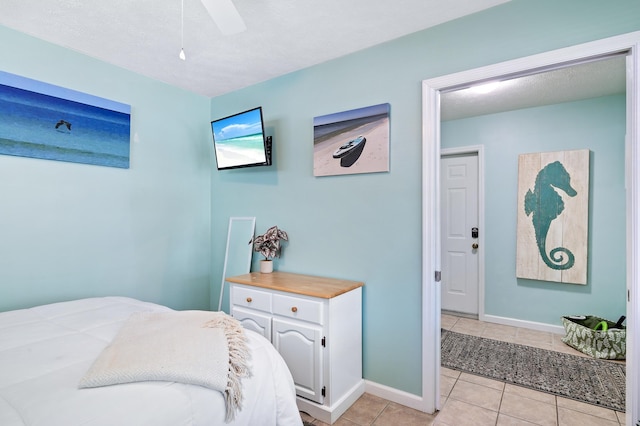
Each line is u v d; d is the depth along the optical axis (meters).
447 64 1.96
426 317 2.01
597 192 3.11
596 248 3.11
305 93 2.59
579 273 3.14
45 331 1.40
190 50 2.32
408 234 2.10
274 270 2.77
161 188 2.90
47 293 2.21
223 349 1.19
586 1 1.59
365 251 2.27
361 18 1.93
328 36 2.13
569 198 3.20
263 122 2.73
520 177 3.43
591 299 3.13
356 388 2.15
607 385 2.28
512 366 2.59
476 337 3.19
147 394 0.95
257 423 1.16
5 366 1.07
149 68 2.62
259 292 2.21
